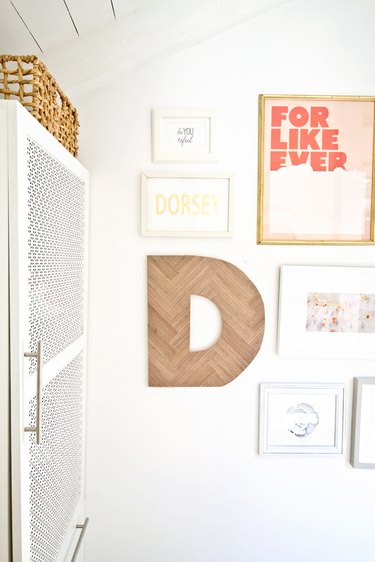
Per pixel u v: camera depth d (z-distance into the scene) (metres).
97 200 1.24
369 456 1.29
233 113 1.24
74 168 1.05
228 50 1.23
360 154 1.26
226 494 1.29
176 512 1.29
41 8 0.98
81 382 1.20
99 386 1.27
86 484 1.28
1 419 0.70
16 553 0.72
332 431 1.30
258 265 1.27
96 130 1.23
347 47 1.25
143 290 1.26
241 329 1.27
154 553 1.29
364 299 1.26
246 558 1.30
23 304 0.70
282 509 1.30
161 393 1.28
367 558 1.31
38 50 1.15
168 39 1.18
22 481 0.72
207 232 1.24
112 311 1.26
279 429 1.29
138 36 1.18
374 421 1.29
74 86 1.19
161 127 1.23
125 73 1.22
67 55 1.18
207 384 1.27
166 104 1.24
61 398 0.99
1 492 0.71
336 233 1.26
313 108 1.25
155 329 1.26
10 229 0.68
